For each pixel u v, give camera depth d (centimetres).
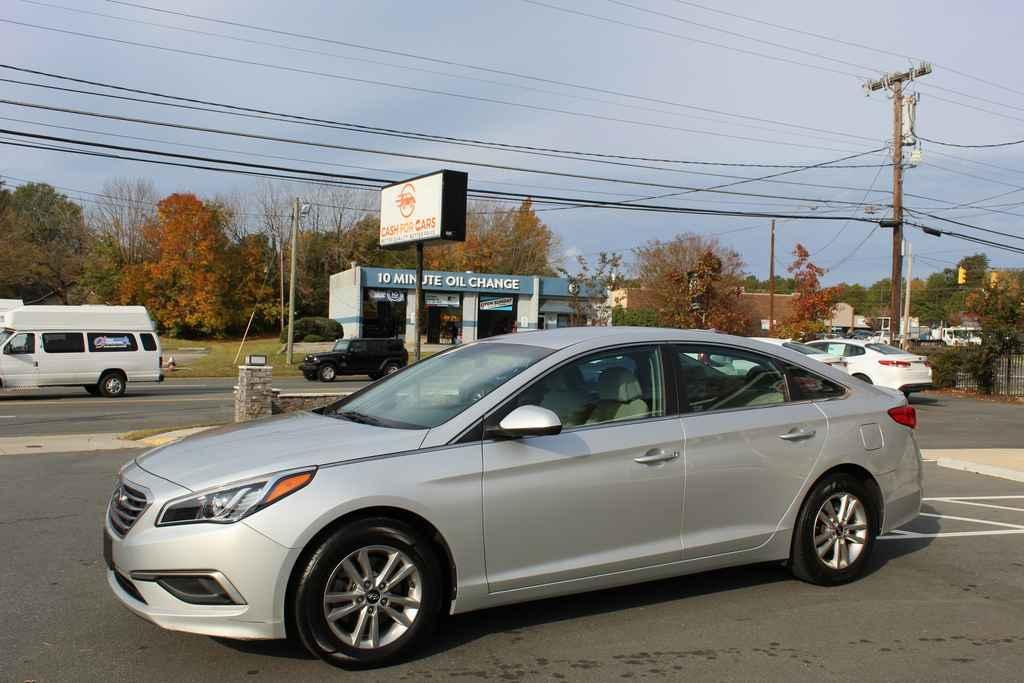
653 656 428
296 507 385
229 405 2003
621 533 467
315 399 1501
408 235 1950
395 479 406
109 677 388
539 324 5447
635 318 4712
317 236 7069
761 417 522
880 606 515
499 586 433
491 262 6869
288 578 383
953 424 1781
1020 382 2673
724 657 429
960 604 522
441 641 443
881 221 2884
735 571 587
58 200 7606
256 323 6538
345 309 5438
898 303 2900
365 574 402
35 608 484
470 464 425
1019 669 420
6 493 839
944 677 409
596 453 459
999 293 2772
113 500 429
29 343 2192
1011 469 1038
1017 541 691
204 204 6194
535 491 440
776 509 521
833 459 539
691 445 490
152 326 2362
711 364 526
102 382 2278
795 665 420
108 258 6644
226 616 378
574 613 492
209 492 385
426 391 493
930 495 907
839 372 579
